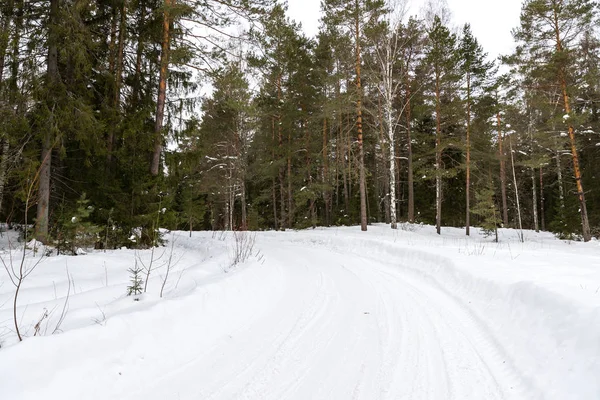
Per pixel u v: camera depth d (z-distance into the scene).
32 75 8.84
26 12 9.67
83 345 3.02
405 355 3.77
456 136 22.08
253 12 11.30
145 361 3.32
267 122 24.34
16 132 8.77
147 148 11.78
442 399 2.93
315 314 5.18
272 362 3.63
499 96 22.88
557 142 19.08
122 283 5.85
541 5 16.70
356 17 18.42
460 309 5.46
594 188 22.53
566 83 17.45
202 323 4.32
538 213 37.34
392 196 19.55
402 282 7.45
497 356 3.75
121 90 12.73
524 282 5.12
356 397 2.97
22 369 2.53
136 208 11.46
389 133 19.33
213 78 12.05
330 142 23.95
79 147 11.55
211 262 8.01
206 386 3.14
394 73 21.52
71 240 8.70
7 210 11.27
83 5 9.37
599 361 2.90
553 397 2.81
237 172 24.42
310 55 22.97
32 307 4.16
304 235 17.84
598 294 4.17
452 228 25.33
